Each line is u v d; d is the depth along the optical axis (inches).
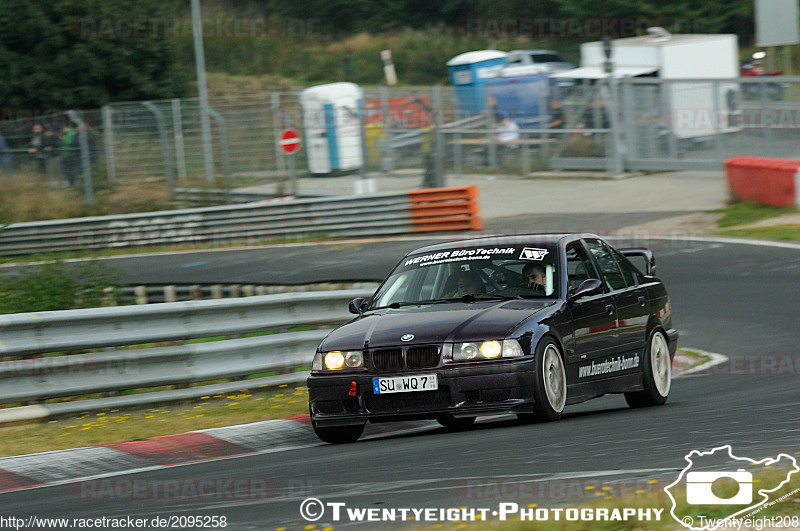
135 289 1950.1
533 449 793.6
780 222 2511.1
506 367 896.3
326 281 1909.4
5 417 1065.5
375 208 2908.5
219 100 5246.1
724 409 975.0
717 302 1792.6
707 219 2640.3
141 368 1163.3
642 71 3801.7
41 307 1684.3
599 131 3484.3
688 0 6151.6
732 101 3260.3
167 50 4783.5
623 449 764.6
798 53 5044.3
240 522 624.7
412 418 914.7
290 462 856.3
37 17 4542.3
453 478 703.1
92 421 1094.4
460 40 6845.5
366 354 924.0
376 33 7293.3
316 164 3503.9
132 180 3516.2
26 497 788.0
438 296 1013.2
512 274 1012.5
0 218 3398.1
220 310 1235.2
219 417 1085.8
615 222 2721.5
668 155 3410.4
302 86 6284.5
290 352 1294.3
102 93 4640.8
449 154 3730.3
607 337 1026.1
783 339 1489.9
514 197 3282.5
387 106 3526.1
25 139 3513.8
